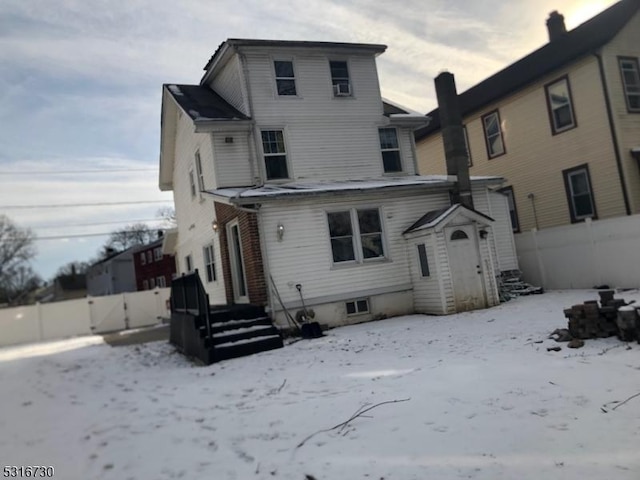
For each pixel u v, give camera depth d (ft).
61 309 72.79
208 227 50.80
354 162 50.93
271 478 12.17
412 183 45.91
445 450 12.77
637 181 48.80
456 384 18.38
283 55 50.03
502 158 63.52
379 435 14.29
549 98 56.13
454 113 48.14
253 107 47.85
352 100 51.85
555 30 63.67
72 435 16.79
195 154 52.95
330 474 12.05
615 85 49.70
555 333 24.70
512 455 12.09
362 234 44.34
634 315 21.36
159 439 15.69
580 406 14.80
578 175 53.62
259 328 34.71
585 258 45.42
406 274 45.01
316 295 41.39
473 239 42.78
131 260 159.22
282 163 48.49
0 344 68.08
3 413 20.81
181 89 55.62
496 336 27.48
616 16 50.62
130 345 47.83
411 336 31.63
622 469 10.85
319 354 29.09
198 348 33.65
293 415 17.03
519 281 49.19
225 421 17.13
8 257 196.65
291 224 41.39
